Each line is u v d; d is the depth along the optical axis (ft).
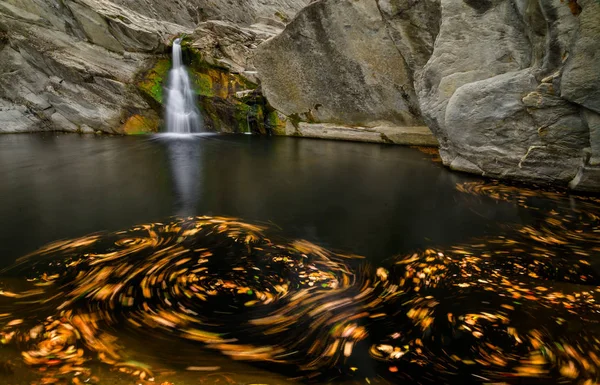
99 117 47.83
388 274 11.81
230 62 51.70
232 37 53.83
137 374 7.22
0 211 17.40
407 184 23.88
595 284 11.32
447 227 16.25
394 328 9.00
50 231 14.79
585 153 20.92
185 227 15.33
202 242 13.79
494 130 24.39
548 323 9.23
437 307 9.91
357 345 8.38
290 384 7.20
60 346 7.92
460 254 13.42
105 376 7.11
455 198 20.72
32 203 18.67
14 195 20.12
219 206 18.54
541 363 7.91
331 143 41.63
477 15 25.38
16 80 47.47
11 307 9.33
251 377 7.32
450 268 12.28
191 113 50.75
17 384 6.82
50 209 17.69
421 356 8.08
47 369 7.23
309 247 13.71
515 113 23.15
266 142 41.83
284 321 9.17
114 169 27.14
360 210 18.51
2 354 7.60
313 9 40.86
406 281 11.37
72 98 47.96
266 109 48.19
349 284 11.09
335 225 16.26
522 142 23.40
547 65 20.88
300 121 46.88
